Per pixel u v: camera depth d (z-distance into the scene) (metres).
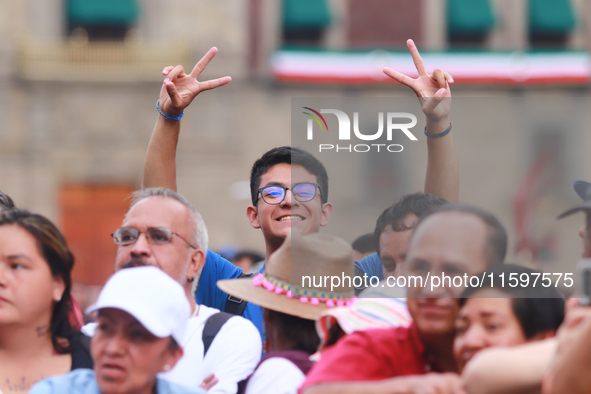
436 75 7.52
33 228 6.80
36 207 48.56
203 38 49.62
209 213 49.00
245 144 49.38
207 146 49.22
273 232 8.56
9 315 6.60
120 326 5.81
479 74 42.56
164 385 6.23
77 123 49.00
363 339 5.51
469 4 49.84
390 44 49.47
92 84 49.12
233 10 49.53
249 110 49.38
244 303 9.20
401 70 46.12
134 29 49.75
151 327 5.69
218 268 9.61
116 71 49.03
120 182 49.50
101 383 5.78
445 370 5.55
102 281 47.53
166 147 9.01
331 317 6.05
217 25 49.59
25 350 6.77
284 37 50.28
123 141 49.28
